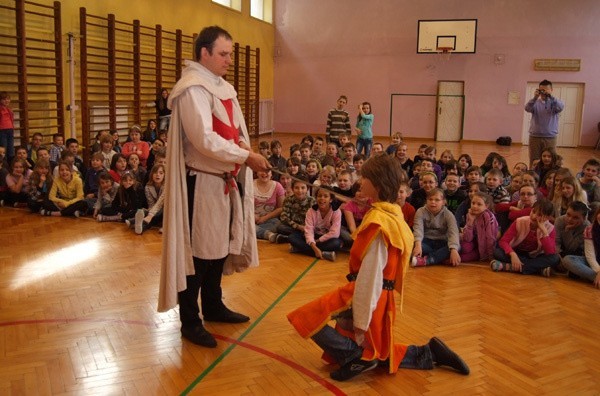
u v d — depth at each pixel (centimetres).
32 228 466
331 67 1466
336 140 900
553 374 225
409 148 1212
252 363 229
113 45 806
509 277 361
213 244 238
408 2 1381
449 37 1358
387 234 199
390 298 210
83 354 234
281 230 434
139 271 350
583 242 368
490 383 216
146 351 238
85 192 561
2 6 635
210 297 266
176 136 231
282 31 1491
